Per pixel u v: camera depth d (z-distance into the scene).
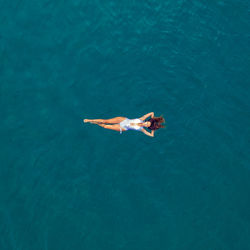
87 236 14.46
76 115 16.86
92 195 15.22
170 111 17.31
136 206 15.17
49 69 17.98
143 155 16.12
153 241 14.59
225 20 20.36
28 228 14.43
